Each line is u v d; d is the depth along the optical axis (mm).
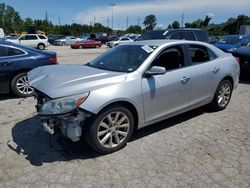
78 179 3205
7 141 4156
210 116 5320
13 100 6383
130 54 4410
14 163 3537
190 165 3516
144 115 4043
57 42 39531
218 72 5207
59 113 3318
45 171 3359
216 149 3951
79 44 32875
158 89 4094
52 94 3414
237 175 3309
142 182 3158
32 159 3641
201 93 4945
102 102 3475
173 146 4031
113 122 3738
